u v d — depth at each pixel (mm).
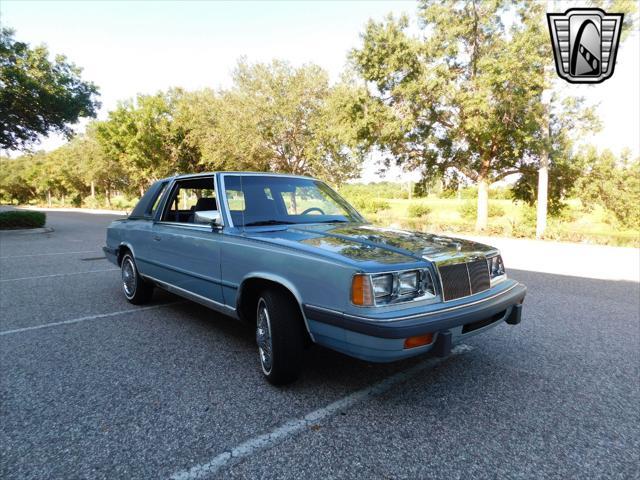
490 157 18562
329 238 3191
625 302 5715
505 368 3441
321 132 21188
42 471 2096
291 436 2418
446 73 15719
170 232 4297
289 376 2959
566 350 3865
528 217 20609
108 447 2297
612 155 17500
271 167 26266
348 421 2586
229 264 3406
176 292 4320
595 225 19109
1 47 16062
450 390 3031
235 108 23391
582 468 2162
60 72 18312
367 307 2471
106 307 5246
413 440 2391
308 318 2773
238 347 3840
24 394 2906
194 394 2920
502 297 3070
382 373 3314
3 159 77938
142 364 3436
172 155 33719
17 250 11258
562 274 7922
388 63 16531
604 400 2904
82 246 12242
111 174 48375
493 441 2395
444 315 2580
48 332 4246
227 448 2295
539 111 15234
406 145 19562
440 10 16078
